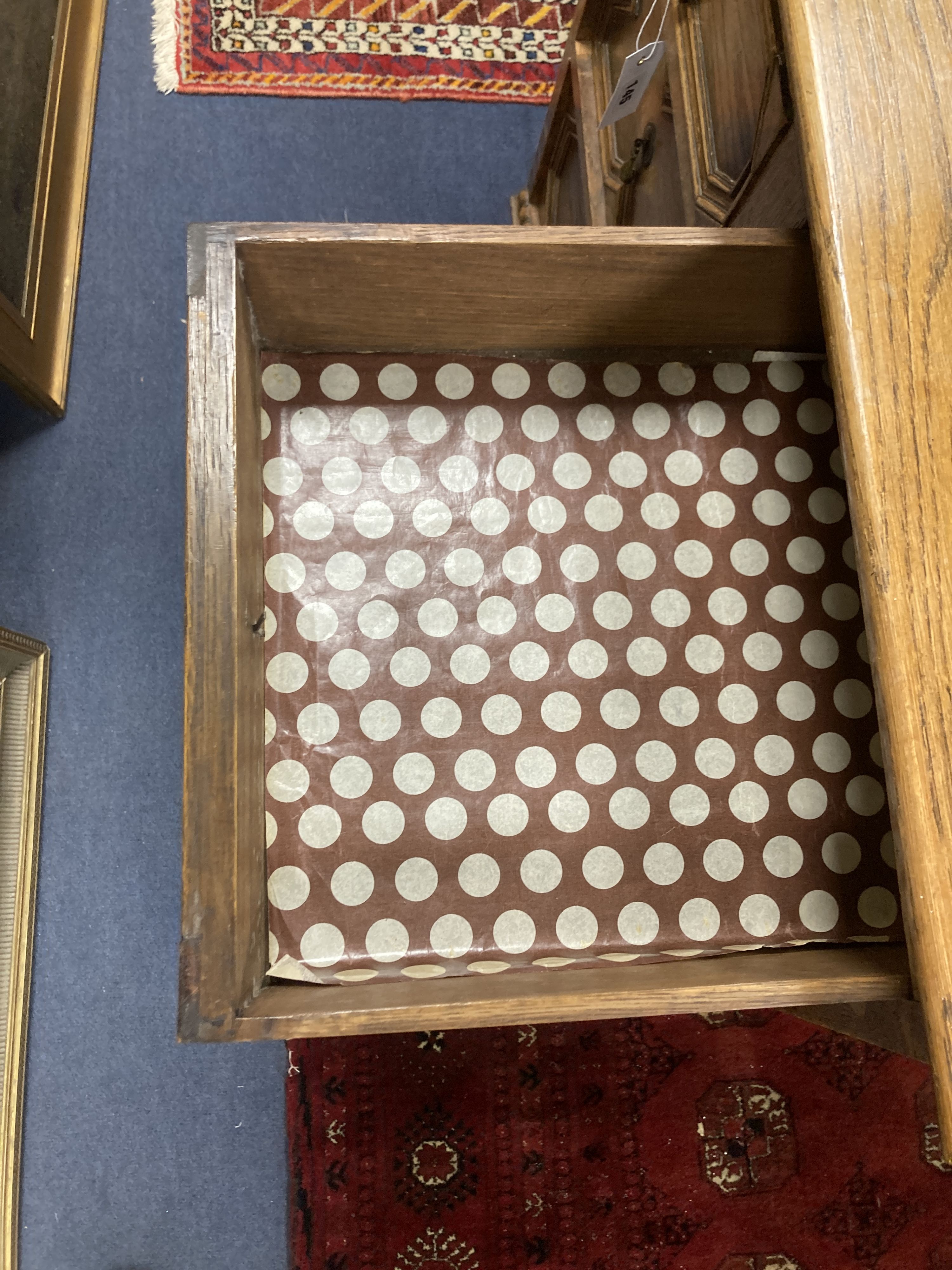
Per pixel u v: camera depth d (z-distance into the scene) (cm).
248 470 66
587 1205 118
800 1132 121
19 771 122
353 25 146
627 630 77
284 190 142
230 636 57
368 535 76
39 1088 122
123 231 138
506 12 148
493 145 147
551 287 68
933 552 52
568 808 74
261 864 67
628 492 80
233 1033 53
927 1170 122
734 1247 118
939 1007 50
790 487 81
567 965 69
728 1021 123
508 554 78
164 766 129
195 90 142
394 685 74
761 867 74
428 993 57
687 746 76
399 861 71
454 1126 119
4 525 130
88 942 125
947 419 53
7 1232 117
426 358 79
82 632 130
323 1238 117
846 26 55
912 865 51
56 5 133
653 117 96
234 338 60
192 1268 120
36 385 126
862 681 78
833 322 54
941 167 55
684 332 77
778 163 69
